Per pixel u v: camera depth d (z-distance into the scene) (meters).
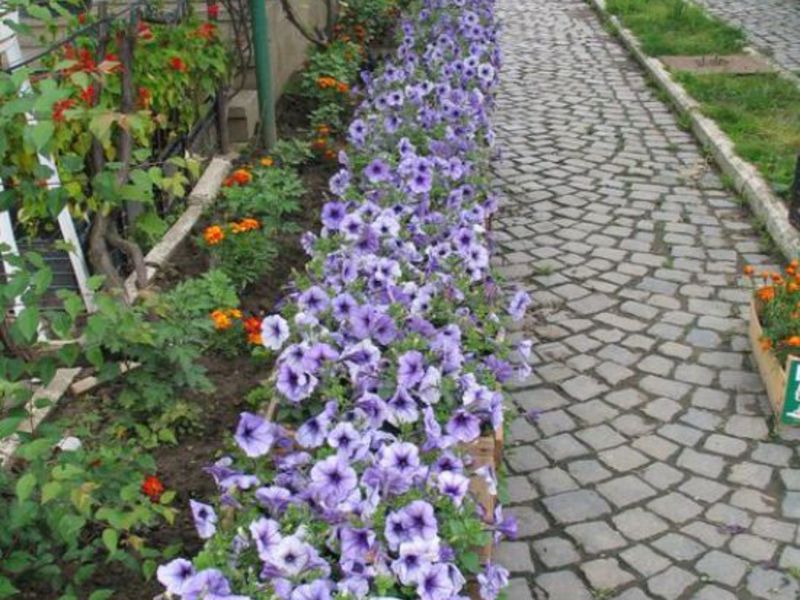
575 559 3.25
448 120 5.42
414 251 3.83
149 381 3.58
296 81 7.87
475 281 3.91
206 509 2.49
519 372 3.47
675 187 6.53
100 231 3.83
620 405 4.10
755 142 6.87
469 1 8.30
